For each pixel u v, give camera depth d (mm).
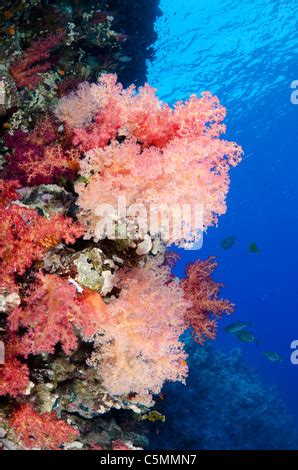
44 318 2900
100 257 3324
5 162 4125
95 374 3514
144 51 11570
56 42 5012
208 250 64250
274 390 19328
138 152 3320
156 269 3664
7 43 4758
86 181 3504
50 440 3082
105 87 3656
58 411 3344
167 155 3219
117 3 9586
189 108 3525
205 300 4156
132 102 3645
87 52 7039
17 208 3029
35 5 5320
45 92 5105
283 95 31703
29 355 3330
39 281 3021
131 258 3568
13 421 2961
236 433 13297
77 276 3193
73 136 3912
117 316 3121
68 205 3559
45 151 3631
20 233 2982
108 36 7160
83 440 3508
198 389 13125
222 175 3518
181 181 3260
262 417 15008
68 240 3094
